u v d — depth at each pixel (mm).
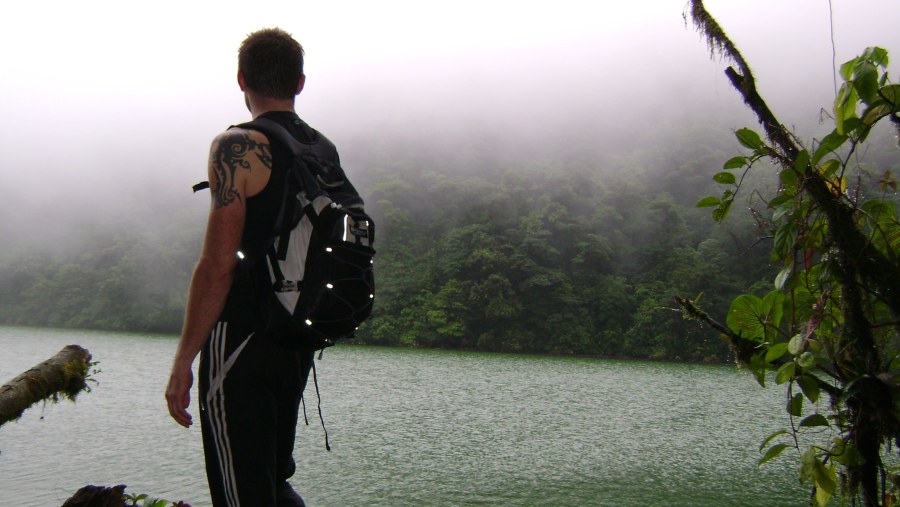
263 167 1645
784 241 1888
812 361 1736
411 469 18656
